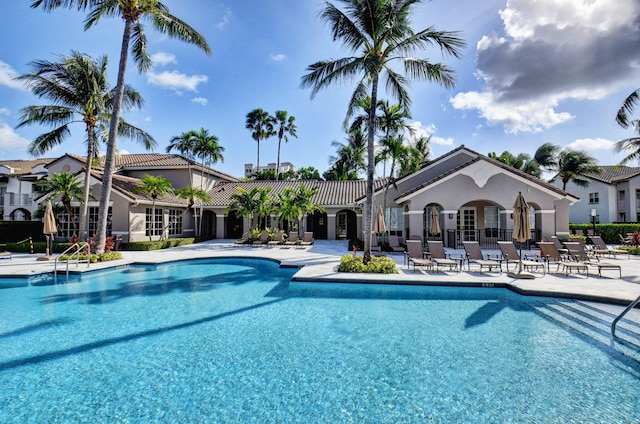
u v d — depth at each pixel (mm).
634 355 5637
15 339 6473
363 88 13945
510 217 19484
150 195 24406
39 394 4520
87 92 18734
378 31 12422
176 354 5770
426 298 9359
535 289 9266
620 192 36188
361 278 10844
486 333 6672
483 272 12156
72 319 7688
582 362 5398
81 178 22016
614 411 4074
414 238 19688
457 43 12320
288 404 4246
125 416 4008
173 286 11148
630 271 12398
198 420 3914
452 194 19688
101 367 5297
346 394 4477
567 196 20922
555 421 3879
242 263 16453
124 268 14922
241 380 4867
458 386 4672
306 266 13516
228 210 26906
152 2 15406
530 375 4980
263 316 7867
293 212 24328
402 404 4234
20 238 22672
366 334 6672
